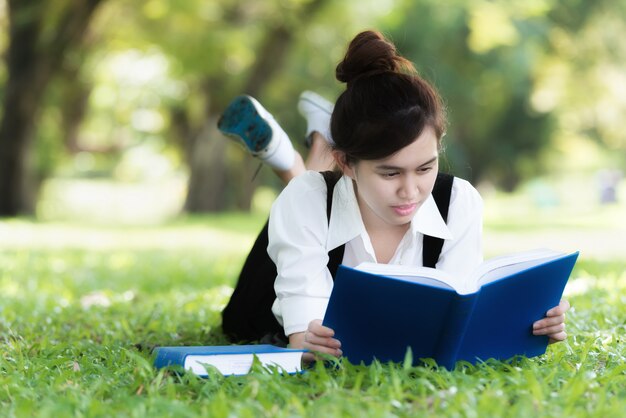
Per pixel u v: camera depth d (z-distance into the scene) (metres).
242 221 35.22
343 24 33.69
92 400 4.32
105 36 33.34
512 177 70.56
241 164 46.19
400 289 4.55
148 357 5.79
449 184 5.52
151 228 29.77
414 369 4.59
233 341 6.67
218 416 3.93
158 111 45.97
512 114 52.50
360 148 4.75
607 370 4.96
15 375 4.94
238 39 32.25
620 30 43.81
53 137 40.81
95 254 18.11
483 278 4.77
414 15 39.34
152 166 67.44
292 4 32.50
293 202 5.44
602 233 23.95
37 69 31.41
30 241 22.12
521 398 4.18
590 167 78.62
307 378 4.70
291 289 5.30
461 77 43.03
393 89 4.75
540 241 20.86
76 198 66.69
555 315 5.16
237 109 6.88
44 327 7.77
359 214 5.39
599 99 50.38
